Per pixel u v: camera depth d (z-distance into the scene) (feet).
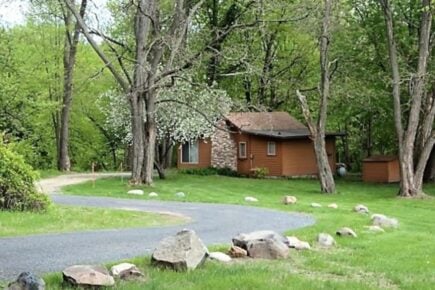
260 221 45.91
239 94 132.57
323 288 23.24
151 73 77.97
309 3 84.84
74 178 95.30
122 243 33.30
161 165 98.22
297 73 131.34
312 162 118.11
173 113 97.91
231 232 39.29
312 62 129.59
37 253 29.73
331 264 28.86
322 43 86.07
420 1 90.74
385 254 32.01
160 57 81.20
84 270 22.61
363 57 100.12
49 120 128.26
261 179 108.58
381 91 97.76
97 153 147.54
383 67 98.27
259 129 116.26
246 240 30.37
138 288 21.99
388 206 67.51
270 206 59.67
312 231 39.06
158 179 96.58
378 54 98.48
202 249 26.96
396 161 109.40
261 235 30.76
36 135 119.55
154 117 81.20
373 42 98.68
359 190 90.68
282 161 113.80
